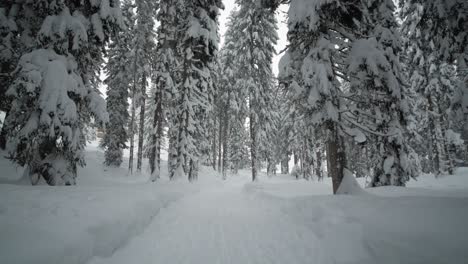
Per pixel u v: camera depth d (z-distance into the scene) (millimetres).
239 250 4645
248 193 13602
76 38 8438
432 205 4695
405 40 17984
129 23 24672
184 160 17891
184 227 6277
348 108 8320
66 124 8375
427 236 3689
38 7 8898
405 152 10859
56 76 7840
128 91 26844
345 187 7793
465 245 3244
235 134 41812
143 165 31641
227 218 7293
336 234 4777
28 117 8070
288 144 35750
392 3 10633
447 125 24969
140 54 25125
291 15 7555
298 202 7559
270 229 5961
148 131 37969
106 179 20781
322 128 8523
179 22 18438
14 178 11492
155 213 7590
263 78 22703
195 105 19016
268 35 22781
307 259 4133
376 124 10773
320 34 8242
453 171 22266
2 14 9422
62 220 4109
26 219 3908
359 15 8867
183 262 4102
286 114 31469
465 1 7789
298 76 8633
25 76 7516
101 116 9367
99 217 4684
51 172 8531
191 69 18391
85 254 3680
